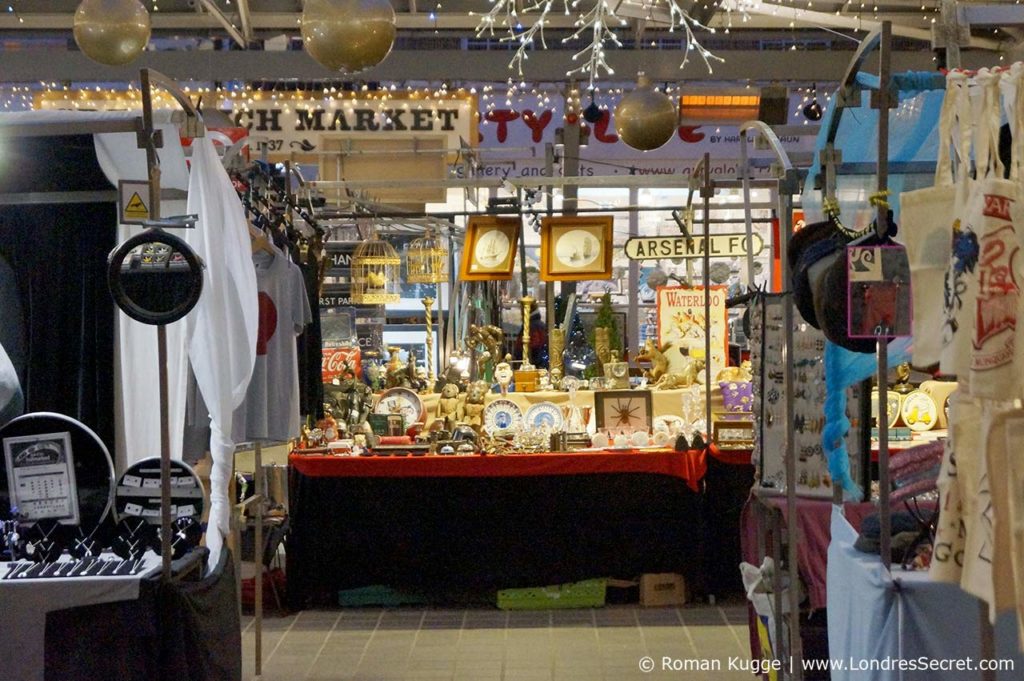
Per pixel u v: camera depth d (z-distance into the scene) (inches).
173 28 398.9
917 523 132.0
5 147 167.8
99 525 151.9
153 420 171.6
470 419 285.3
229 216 161.0
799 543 172.1
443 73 370.3
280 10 374.6
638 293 419.8
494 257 295.6
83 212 173.9
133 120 143.6
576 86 380.8
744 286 379.6
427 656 224.1
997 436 92.8
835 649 136.9
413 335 423.5
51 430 151.8
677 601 261.4
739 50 402.6
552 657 222.2
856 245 121.1
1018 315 93.7
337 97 389.1
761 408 166.4
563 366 305.3
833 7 354.0
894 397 277.3
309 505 261.3
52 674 132.1
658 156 455.5
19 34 432.5
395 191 383.9
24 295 174.4
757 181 264.2
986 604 105.6
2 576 136.9
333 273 384.5
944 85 127.8
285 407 193.9
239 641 160.1
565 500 259.3
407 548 260.5
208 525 155.9
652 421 280.5
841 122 148.8
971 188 98.4
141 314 138.0
